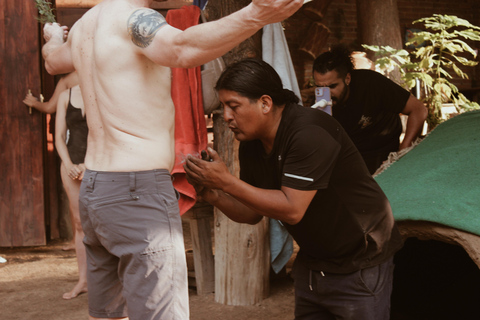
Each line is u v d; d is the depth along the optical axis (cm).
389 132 402
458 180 302
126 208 199
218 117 393
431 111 646
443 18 688
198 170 188
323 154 191
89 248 221
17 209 576
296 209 191
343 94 371
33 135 574
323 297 218
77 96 429
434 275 376
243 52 388
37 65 568
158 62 189
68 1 599
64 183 425
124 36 198
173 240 204
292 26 1009
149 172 201
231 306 387
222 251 389
